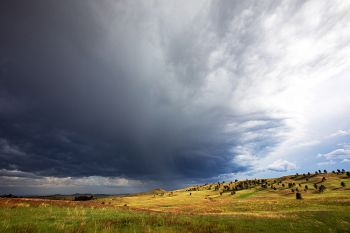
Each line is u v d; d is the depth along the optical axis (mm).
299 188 164375
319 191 140000
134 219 23984
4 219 21625
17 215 24719
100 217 25672
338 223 29984
